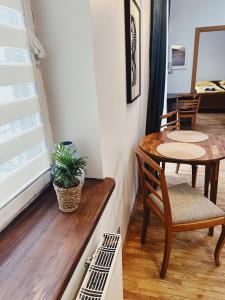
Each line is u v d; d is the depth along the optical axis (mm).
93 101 1043
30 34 897
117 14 1338
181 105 3754
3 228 844
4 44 768
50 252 750
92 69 991
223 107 6305
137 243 1842
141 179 1666
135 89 1985
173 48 5422
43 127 1037
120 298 1027
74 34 951
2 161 786
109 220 1271
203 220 1443
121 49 1484
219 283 1479
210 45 6711
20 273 679
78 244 781
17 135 860
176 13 5180
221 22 5023
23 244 788
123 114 1650
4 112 778
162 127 2611
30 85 950
